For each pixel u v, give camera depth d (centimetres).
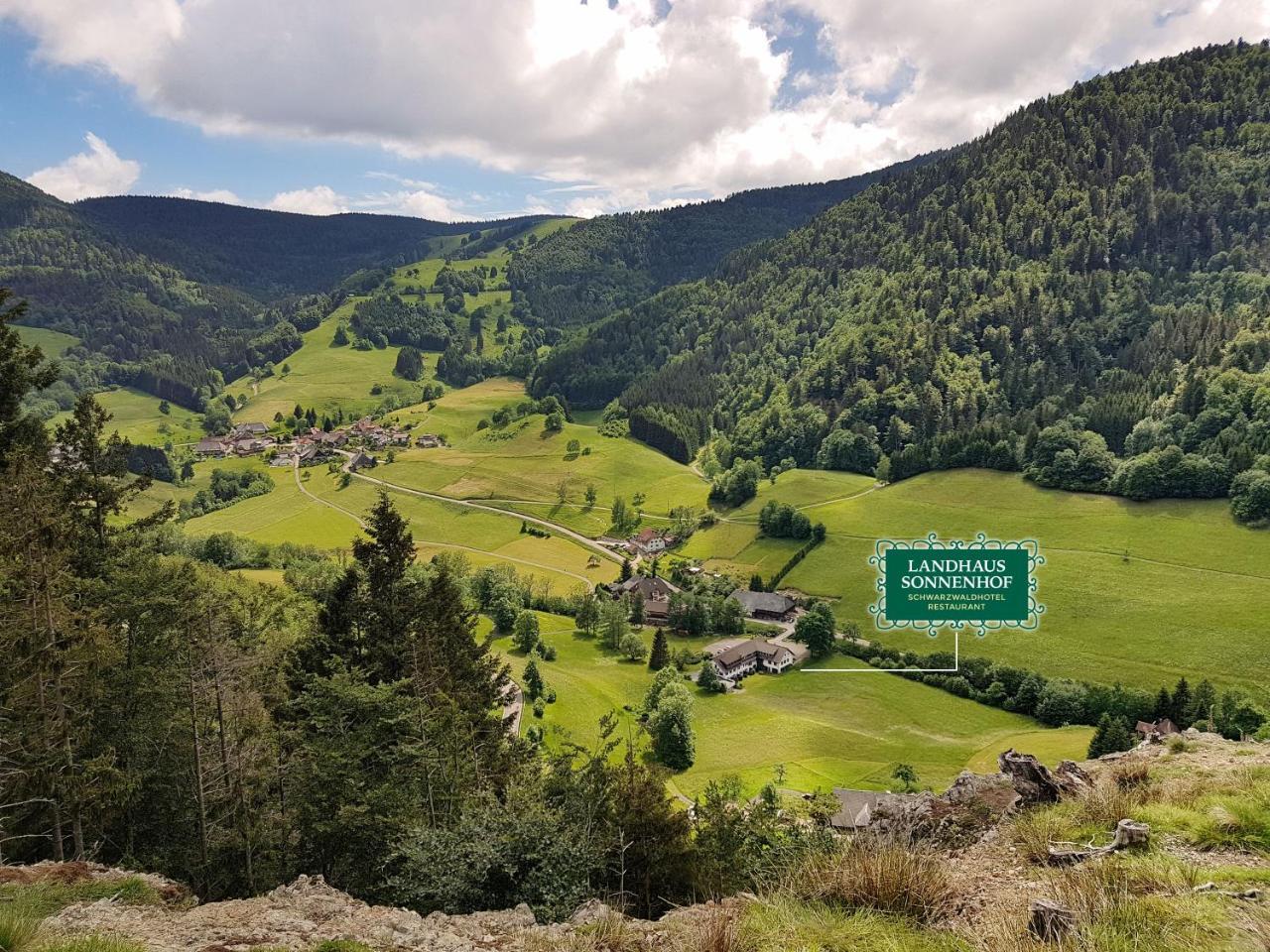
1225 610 7025
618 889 1331
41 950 689
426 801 1994
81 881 1110
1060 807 945
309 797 2148
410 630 3055
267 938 793
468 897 1179
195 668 2220
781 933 629
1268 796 838
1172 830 810
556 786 1720
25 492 2058
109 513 2762
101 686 2086
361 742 2153
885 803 1030
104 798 1980
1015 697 6506
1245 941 499
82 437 2688
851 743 5916
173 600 2408
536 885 1162
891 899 671
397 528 3189
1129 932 531
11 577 1945
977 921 633
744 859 1430
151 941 775
